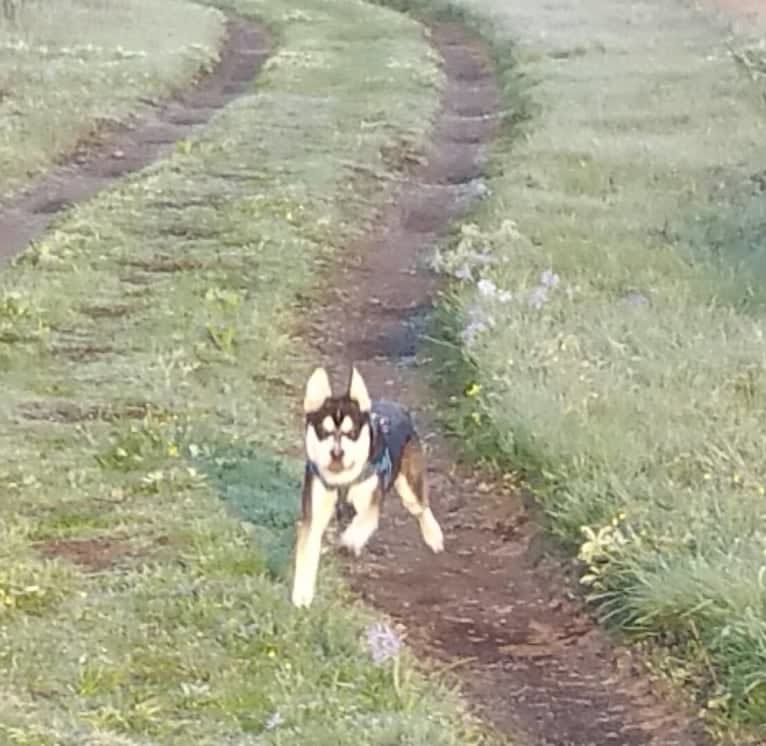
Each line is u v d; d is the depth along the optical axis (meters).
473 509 10.66
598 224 16.17
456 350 12.67
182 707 8.62
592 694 9.01
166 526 10.17
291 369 12.88
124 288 14.40
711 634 8.96
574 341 12.25
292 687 8.73
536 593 9.80
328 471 9.22
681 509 9.84
